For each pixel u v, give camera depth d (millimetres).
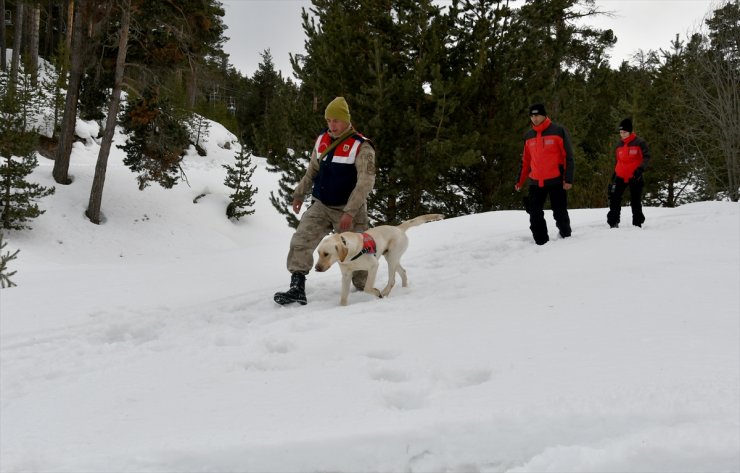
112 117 17047
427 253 6879
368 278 4617
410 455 1877
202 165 26656
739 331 2904
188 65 18266
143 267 7219
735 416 1877
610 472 1685
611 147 18750
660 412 1940
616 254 5398
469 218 9422
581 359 2605
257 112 44219
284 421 2123
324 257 4180
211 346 3498
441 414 2061
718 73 16375
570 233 6906
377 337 3260
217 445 1921
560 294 4008
